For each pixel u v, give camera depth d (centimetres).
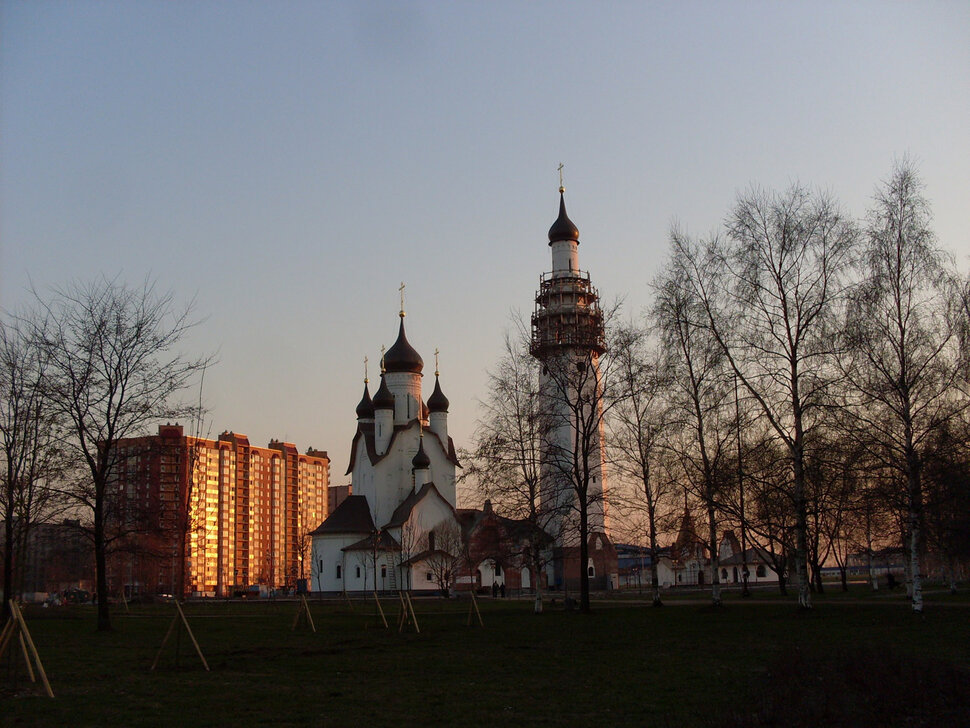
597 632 4184
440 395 12362
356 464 12181
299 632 4544
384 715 2069
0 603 5350
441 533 10825
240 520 19562
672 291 4969
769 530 5544
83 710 2111
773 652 3127
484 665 3005
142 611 7094
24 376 4784
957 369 4272
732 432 5025
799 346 4497
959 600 5709
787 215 4550
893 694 2102
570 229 11050
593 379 6384
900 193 4378
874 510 4484
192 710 2123
